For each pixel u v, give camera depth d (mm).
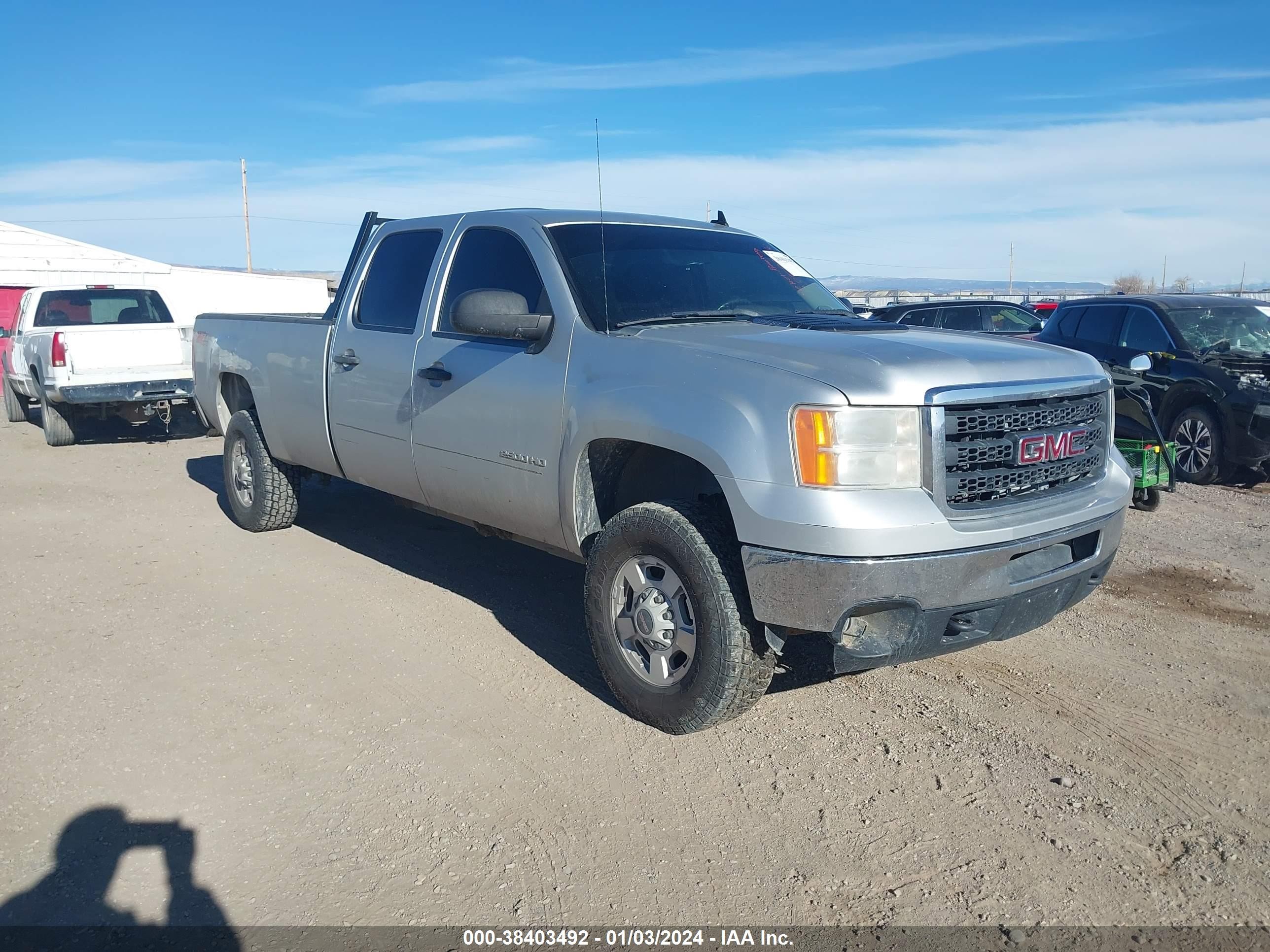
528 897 2969
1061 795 3559
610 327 4238
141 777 3660
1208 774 3711
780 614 3432
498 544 6875
